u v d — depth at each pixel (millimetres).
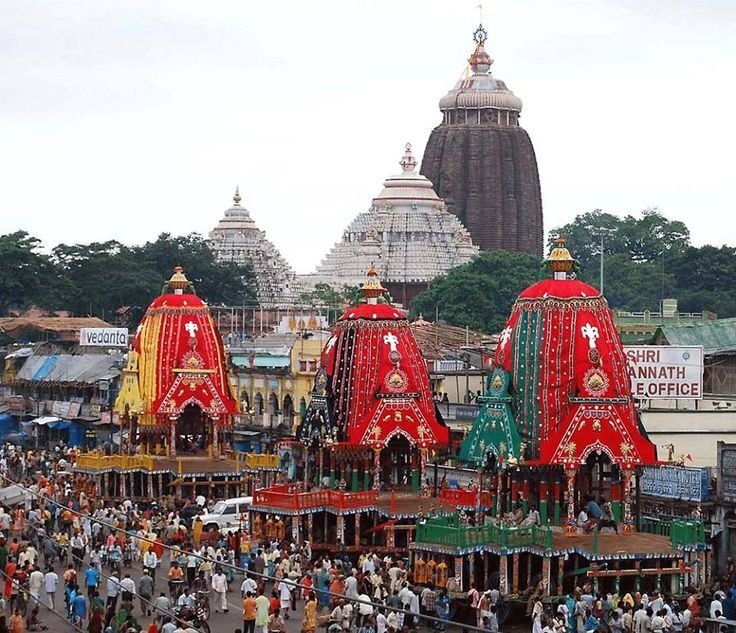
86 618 76312
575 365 83625
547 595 78125
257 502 96375
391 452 99812
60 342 181750
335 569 82000
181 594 77188
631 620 71438
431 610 76500
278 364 157375
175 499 112875
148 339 120188
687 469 87812
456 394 129750
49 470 126812
